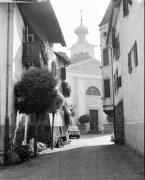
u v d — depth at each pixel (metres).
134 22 15.41
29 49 19.06
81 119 56.16
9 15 17.03
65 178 10.84
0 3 17.14
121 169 12.36
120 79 22.67
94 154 18.44
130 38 16.89
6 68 16.78
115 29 24.06
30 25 20.58
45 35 25.56
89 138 42.62
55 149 23.62
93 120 58.94
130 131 18.58
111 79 29.44
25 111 17.58
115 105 27.22
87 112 58.78
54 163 14.90
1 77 16.70
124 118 21.23
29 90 16.86
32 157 17.66
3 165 14.66
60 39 27.06
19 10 18.36
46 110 17.83
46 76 17.20
